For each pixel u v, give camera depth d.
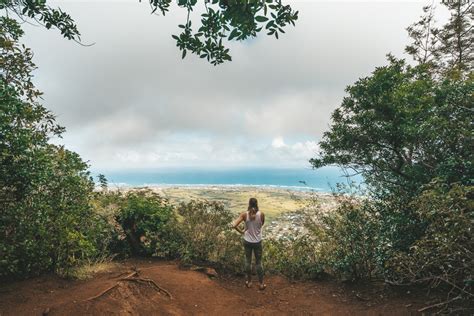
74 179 5.36
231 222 7.45
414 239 5.32
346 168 7.52
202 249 7.13
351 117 7.20
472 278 3.96
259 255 6.16
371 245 5.96
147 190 8.12
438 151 5.99
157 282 5.36
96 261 6.03
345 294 5.85
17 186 4.36
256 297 5.76
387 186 6.54
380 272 5.79
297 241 7.40
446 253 3.97
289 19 3.02
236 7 2.88
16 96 4.48
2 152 4.13
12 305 3.93
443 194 4.09
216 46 3.46
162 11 3.64
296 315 5.03
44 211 4.77
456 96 5.70
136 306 4.36
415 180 6.11
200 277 6.07
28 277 4.87
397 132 6.38
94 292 4.36
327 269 6.92
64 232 5.08
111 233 7.15
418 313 4.53
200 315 4.72
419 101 6.20
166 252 7.15
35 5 4.15
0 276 4.68
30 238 4.66
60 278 5.00
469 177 5.01
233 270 6.93
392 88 6.68
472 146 5.34
